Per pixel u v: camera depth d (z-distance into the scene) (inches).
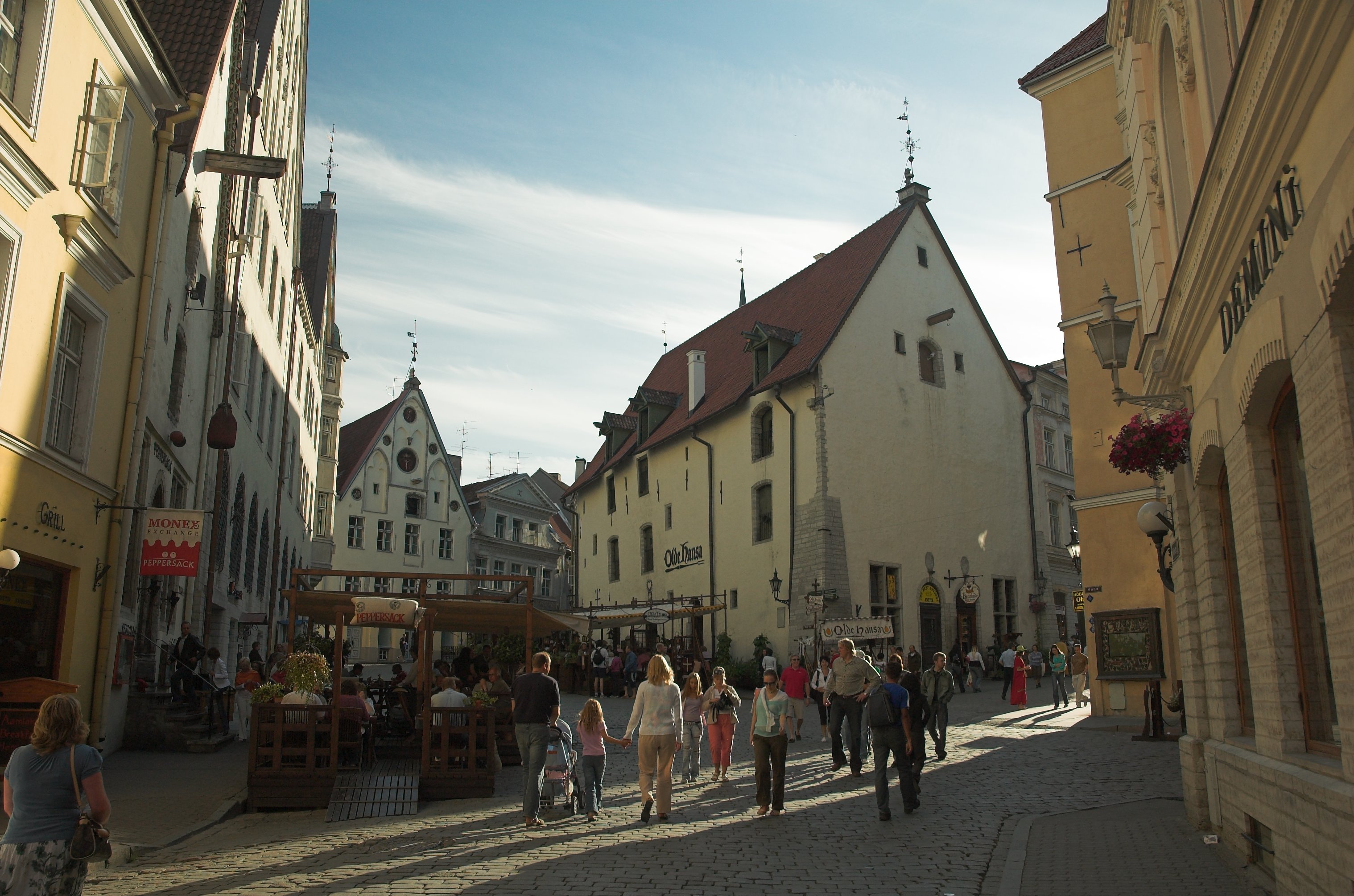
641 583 1672.0
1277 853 273.6
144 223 605.9
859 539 1277.1
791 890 294.8
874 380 1353.3
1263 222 247.6
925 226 1486.2
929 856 343.3
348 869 329.4
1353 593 205.6
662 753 422.3
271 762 473.1
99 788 213.8
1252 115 225.3
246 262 994.1
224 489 943.0
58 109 487.8
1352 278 194.4
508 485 2504.9
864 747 584.7
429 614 506.3
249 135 978.7
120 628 600.7
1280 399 273.0
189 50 727.7
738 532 1414.9
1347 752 216.7
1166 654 789.9
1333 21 183.0
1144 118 424.5
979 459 1471.5
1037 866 321.1
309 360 1662.2
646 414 1727.4
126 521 585.0
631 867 326.6
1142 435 383.9
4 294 446.6
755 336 1416.1
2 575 454.0
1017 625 1459.2
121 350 580.7
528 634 522.3
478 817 436.8
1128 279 829.8
